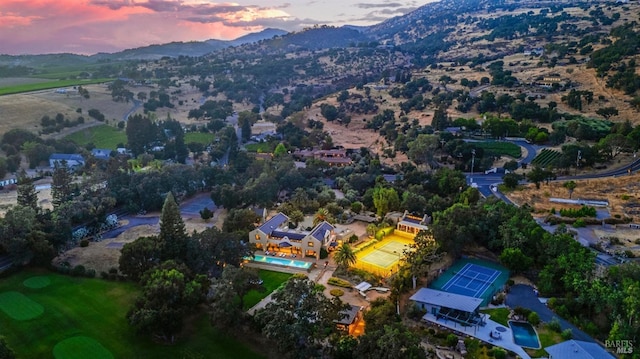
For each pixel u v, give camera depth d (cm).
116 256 14875
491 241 14525
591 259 11975
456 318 11106
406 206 17812
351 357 9112
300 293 9575
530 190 19438
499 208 15612
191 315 11212
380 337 8744
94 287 12431
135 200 19725
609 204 17312
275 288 12825
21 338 10119
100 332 10431
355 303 12100
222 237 12800
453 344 10212
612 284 11331
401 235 16488
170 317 9838
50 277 12950
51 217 15425
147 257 12475
